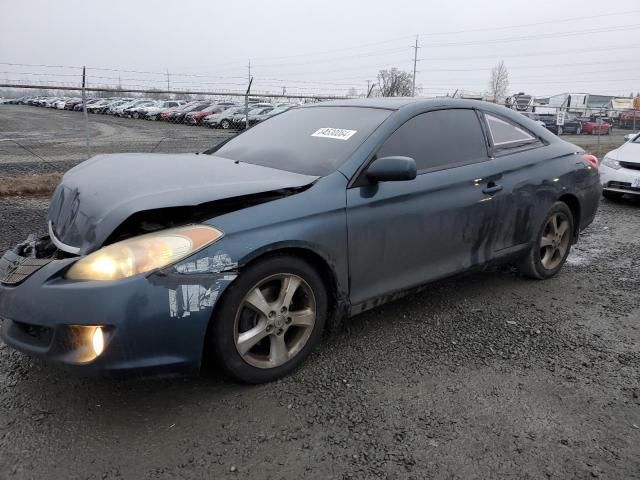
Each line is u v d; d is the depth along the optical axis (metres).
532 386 2.95
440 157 3.63
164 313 2.40
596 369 3.16
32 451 2.31
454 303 4.12
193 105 35.84
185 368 2.54
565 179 4.52
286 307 2.86
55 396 2.72
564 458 2.36
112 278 2.34
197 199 2.57
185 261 2.45
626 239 6.41
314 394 2.81
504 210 3.98
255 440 2.43
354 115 3.67
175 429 2.49
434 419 2.62
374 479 2.21
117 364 2.36
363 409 2.68
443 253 3.63
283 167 3.33
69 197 2.96
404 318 3.81
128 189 2.74
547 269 4.63
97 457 2.29
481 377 3.02
